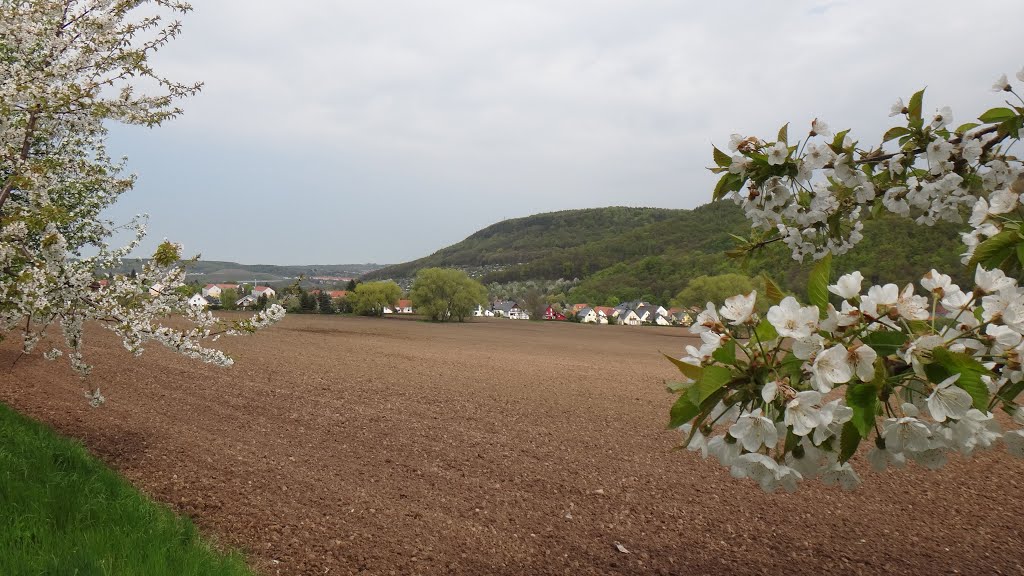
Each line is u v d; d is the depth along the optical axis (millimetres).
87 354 17797
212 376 16422
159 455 8539
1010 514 8125
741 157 2475
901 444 1729
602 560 6277
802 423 1671
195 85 6793
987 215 2260
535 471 9477
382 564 5809
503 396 16656
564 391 18281
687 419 1909
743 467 1851
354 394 15500
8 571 3846
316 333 41312
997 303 1777
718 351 1788
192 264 6805
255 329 7082
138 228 7125
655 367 28391
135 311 6680
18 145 6367
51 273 5859
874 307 1721
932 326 1744
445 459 9883
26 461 5934
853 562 6445
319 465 8969
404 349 31812
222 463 8516
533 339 52406
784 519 7715
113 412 10906
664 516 7695
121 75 6398
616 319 107812
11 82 5844
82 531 4855
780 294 1865
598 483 8984
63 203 8867
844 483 1911
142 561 4488
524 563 6086
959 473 9930
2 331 6836
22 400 10727
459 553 6223
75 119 6387
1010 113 2480
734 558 6461
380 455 9852
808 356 1731
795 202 2709
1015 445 1792
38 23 6234
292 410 12898
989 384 1860
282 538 6188
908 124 2650
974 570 6305
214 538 5961
